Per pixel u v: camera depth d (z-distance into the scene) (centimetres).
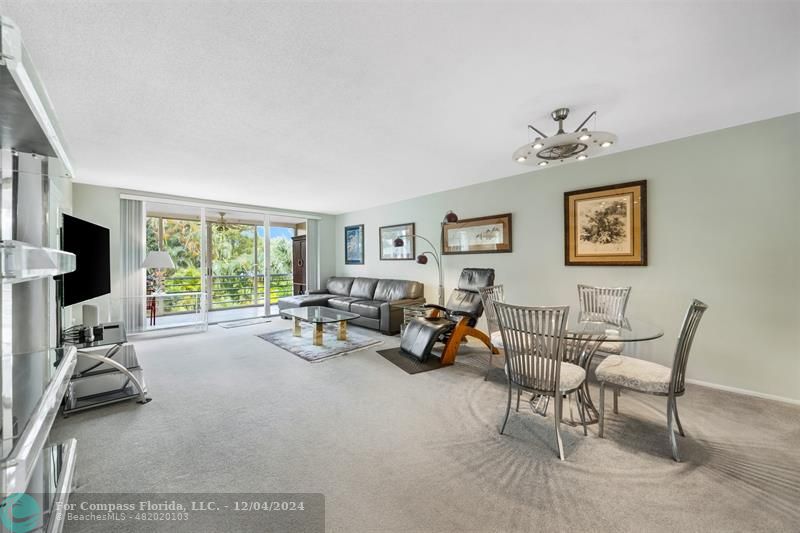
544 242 393
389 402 253
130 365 271
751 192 263
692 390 274
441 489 156
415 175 415
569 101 225
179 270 558
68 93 206
